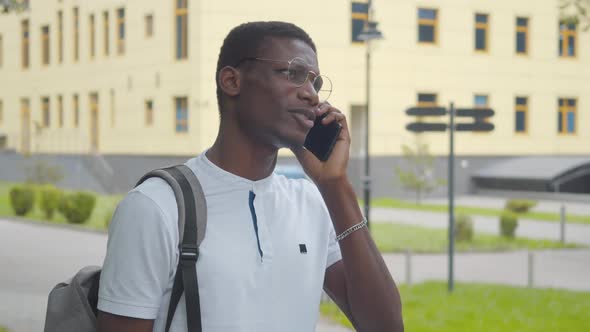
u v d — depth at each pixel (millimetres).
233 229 2217
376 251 2381
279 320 2225
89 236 23750
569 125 51875
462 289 14398
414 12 46094
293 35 2291
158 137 42312
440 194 46375
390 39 45375
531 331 10625
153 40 42438
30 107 54781
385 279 2373
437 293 13898
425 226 28156
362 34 21172
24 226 26703
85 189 42031
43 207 28625
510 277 16688
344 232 2340
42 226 26797
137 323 2102
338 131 2387
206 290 2143
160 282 2131
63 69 50875
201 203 2197
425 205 39469
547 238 24703
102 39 46844
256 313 2188
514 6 49375
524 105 50375
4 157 51188
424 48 46531
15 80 56062
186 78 40375
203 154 2350
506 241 23750
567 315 11875
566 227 28172
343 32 43625
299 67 2250
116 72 45562
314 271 2350
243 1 40219
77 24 49531
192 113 40062
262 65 2244
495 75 48938
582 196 41906
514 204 33688
